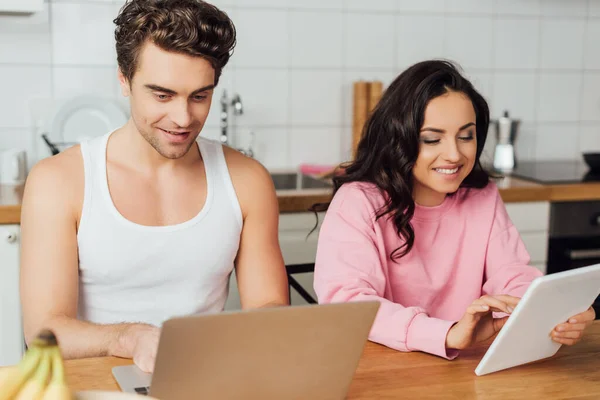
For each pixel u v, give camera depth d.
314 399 1.01
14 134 2.67
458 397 1.07
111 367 1.12
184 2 1.22
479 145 1.67
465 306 1.67
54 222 1.36
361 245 1.51
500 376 1.16
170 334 0.85
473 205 1.69
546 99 3.20
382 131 1.59
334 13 2.90
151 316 1.46
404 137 1.52
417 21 2.99
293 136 2.94
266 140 2.92
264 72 2.87
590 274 1.12
